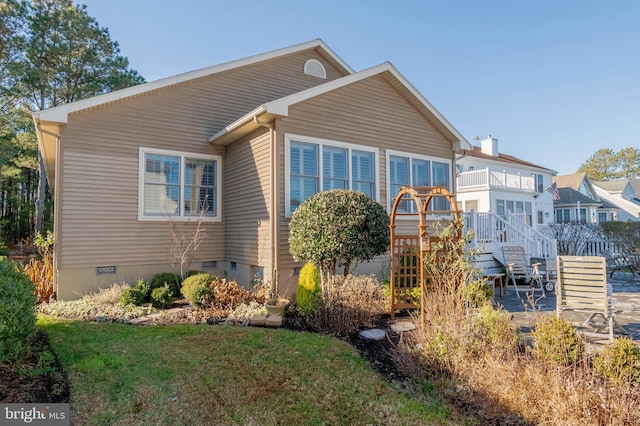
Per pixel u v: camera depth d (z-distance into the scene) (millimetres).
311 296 6520
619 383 3484
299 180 8594
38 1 17953
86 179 8398
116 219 8719
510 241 12641
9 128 18453
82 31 18203
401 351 4793
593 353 4496
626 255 14695
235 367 4586
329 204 7387
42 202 19359
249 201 9141
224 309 7098
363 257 7434
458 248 5820
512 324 4945
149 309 7141
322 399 3918
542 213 25344
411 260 7352
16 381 3988
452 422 3537
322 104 8914
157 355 4902
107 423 3400
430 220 10898
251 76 11047
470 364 4086
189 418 3525
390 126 10148
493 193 19266
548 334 4230
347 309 6062
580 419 3236
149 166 9250
